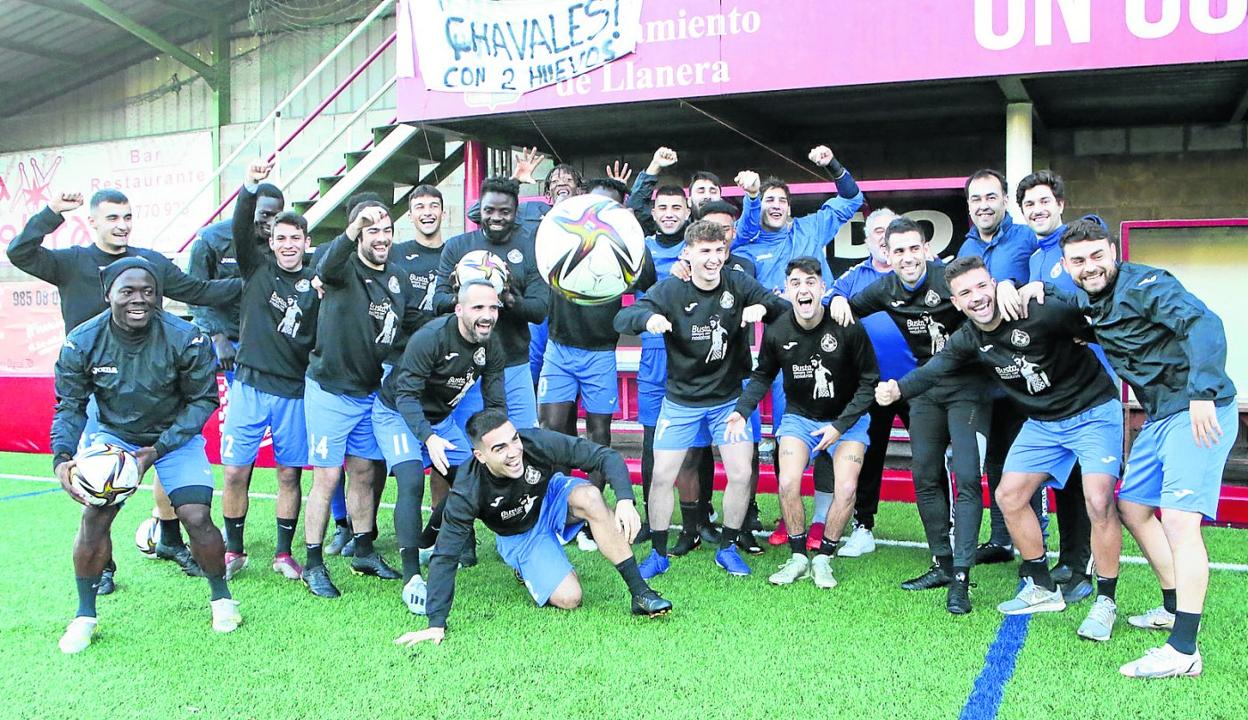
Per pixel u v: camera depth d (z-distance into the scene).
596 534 3.82
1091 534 3.56
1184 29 5.20
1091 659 3.23
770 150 8.02
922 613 3.77
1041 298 3.48
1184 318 2.99
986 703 2.89
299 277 4.43
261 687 3.14
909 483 5.82
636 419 6.91
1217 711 2.79
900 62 5.73
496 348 4.19
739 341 4.37
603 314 4.84
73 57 13.02
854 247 7.76
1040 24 5.45
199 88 12.59
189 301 4.46
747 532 4.81
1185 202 7.50
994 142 7.91
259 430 4.46
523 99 6.61
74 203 4.08
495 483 3.64
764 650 3.39
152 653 3.48
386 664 3.33
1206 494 3.04
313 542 4.21
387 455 4.16
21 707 3.02
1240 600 3.80
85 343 3.57
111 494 3.43
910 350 4.39
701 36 6.11
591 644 3.48
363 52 11.30
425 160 8.27
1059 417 3.56
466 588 4.25
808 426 4.28
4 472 7.20
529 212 5.29
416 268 4.71
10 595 4.21
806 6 5.88
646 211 5.50
